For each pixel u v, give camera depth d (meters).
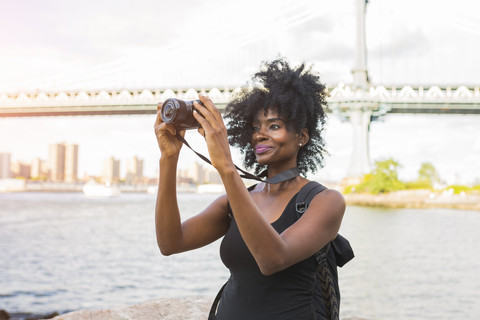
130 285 12.18
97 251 19.84
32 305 9.73
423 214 46.19
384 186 61.25
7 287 11.77
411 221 36.56
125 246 21.83
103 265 15.80
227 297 1.38
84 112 66.19
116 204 75.06
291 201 1.32
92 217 44.78
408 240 23.44
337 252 1.41
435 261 16.28
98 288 11.78
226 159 1.12
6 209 58.56
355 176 63.56
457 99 61.00
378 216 42.84
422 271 14.02
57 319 2.33
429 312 8.99
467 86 61.22
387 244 21.72
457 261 16.33
